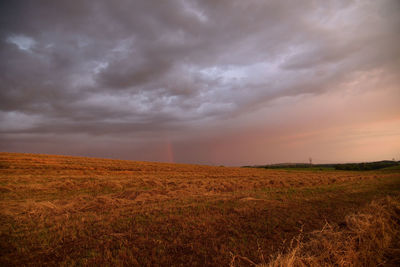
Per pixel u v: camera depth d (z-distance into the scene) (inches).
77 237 257.4
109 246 232.7
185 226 293.9
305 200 485.4
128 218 332.2
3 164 1069.8
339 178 1176.2
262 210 387.9
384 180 1087.0
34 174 916.6
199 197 524.4
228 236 263.4
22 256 212.1
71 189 618.5
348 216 297.0
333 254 192.4
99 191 621.6
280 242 247.8
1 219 321.1
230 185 778.2
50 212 368.5
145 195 540.1
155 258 204.7
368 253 201.6
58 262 199.3
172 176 1143.0
